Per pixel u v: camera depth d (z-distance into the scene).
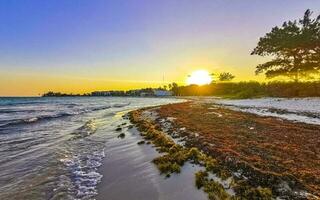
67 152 15.41
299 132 17.39
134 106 76.19
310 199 7.52
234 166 10.38
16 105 91.19
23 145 17.72
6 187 9.89
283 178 8.89
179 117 28.58
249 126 20.42
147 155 13.59
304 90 55.59
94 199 8.62
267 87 71.31
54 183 10.19
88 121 33.44
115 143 17.72
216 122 23.16
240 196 7.91
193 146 14.35
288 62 58.72
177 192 8.63
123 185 9.67
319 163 10.59
